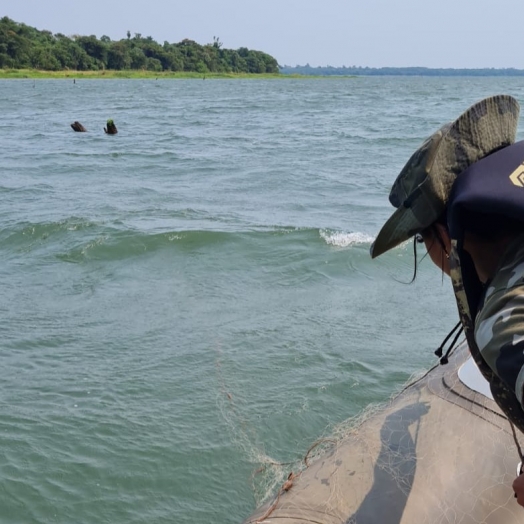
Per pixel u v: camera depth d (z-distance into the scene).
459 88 86.12
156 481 3.67
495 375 1.42
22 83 89.12
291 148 18.77
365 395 4.43
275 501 2.38
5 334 5.33
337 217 9.38
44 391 4.47
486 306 1.38
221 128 26.23
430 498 2.25
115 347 5.11
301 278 6.62
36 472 3.72
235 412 4.24
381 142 20.08
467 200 1.43
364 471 2.36
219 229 8.15
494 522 2.20
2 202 10.53
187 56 148.12
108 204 10.30
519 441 2.37
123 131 24.97
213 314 5.73
